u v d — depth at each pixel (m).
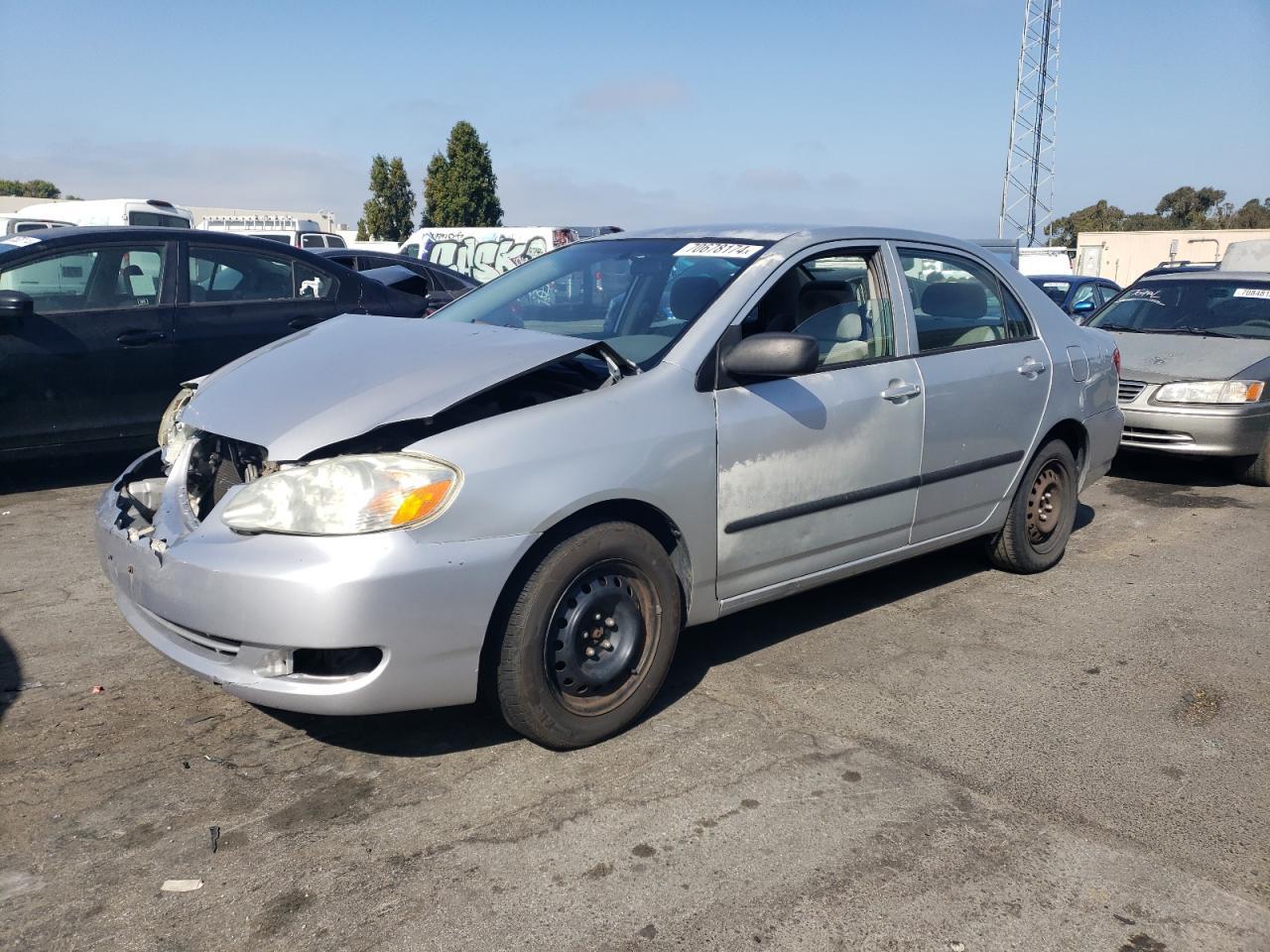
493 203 44.66
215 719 3.46
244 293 7.12
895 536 4.25
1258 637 4.39
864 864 2.70
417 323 3.84
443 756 3.23
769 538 3.71
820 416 3.79
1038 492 5.06
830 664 4.00
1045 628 4.46
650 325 3.72
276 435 2.96
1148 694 3.79
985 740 3.41
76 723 3.42
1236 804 3.04
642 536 3.26
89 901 2.51
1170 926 2.48
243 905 2.50
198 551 2.88
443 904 2.51
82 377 6.41
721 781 3.10
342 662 2.88
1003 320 4.83
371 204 51.00
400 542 2.78
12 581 4.81
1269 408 7.25
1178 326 8.23
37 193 76.94
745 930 2.43
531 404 3.27
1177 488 7.46
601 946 2.37
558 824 2.86
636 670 3.35
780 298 3.84
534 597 3.02
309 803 2.95
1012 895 2.58
